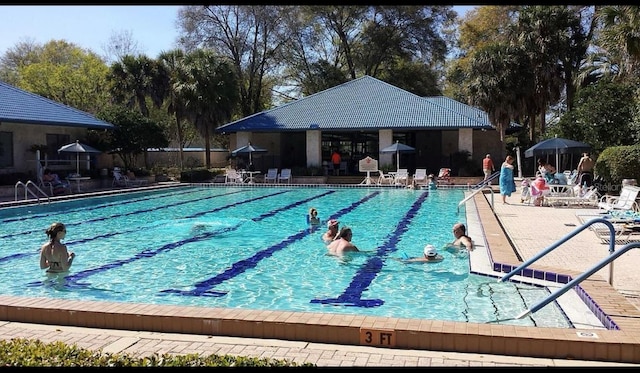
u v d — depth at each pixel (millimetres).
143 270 8625
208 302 6848
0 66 52906
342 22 49375
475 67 28562
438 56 49094
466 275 7887
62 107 27156
